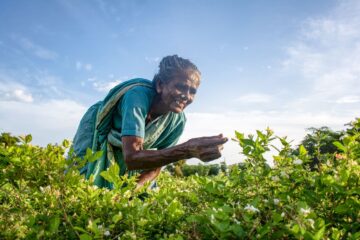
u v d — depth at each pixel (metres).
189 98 3.18
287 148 2.25
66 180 2.05
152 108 3.35
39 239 1.74
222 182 2.16
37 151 2.72
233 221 1.61
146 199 2.48
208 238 1.60
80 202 2.19
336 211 1.72
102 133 3.46
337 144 2.16
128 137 2.81
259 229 1.49
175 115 3.59
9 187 2.72
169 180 5.26
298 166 2.14
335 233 1.53
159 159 2.55
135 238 1.70
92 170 3.42
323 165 2.18
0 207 2.27
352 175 1.84
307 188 1.97
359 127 2.32
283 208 1.73
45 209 2.17
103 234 1.71
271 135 2.21
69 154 2.13
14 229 1.96
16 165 2.41
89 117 3.66
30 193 2.44
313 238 1.36
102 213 2.06
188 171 14.32
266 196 2.13
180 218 2.04
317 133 2.52
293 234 1.45
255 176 2.14
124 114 2.96
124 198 2.16
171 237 1.59
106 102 3.32
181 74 3.10
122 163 3.56
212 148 2.40
